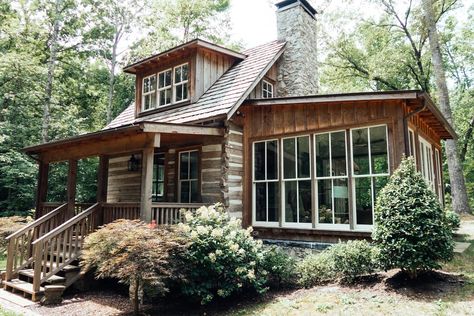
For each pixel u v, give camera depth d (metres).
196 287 5.56
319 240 7.44
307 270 6.18
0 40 17.39
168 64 10.95
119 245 5.21
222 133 8.33
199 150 8.88
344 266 5.85
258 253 6.25
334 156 7.46
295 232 7.77
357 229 6.96
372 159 6.93
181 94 10.44
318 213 7.54
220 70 10.87
